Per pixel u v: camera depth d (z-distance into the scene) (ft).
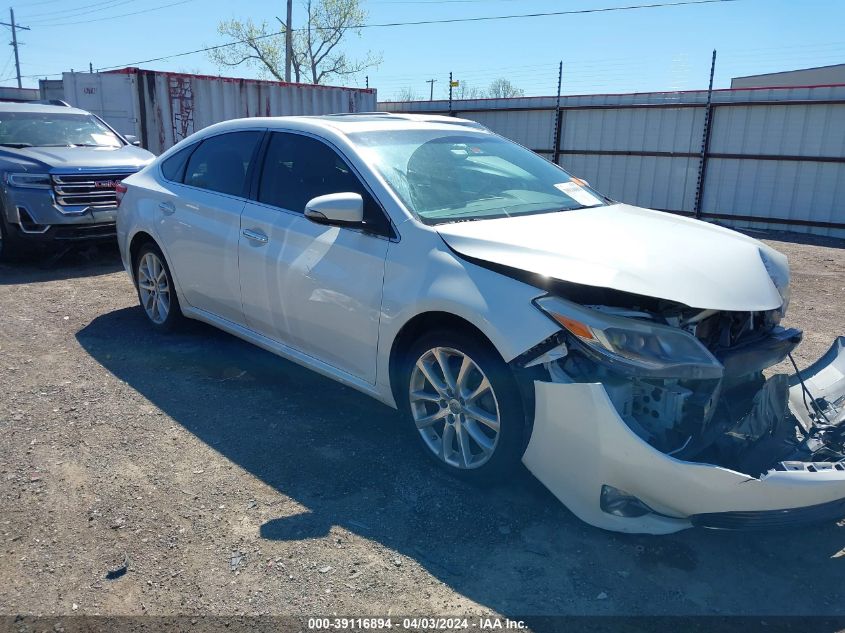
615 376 9.29
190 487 10.96
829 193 41.09
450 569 9.14
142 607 8.41
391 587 8.79
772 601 8.66
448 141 13.99
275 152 14.10
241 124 15.31
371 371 11.89
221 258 14.67
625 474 8.95
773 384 9.98
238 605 8.45
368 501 10.63
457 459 11.10
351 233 11.96
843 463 8.93
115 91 39.37
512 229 10.99
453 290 10.25
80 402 14.01
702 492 8.57
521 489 11.00
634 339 8.98
